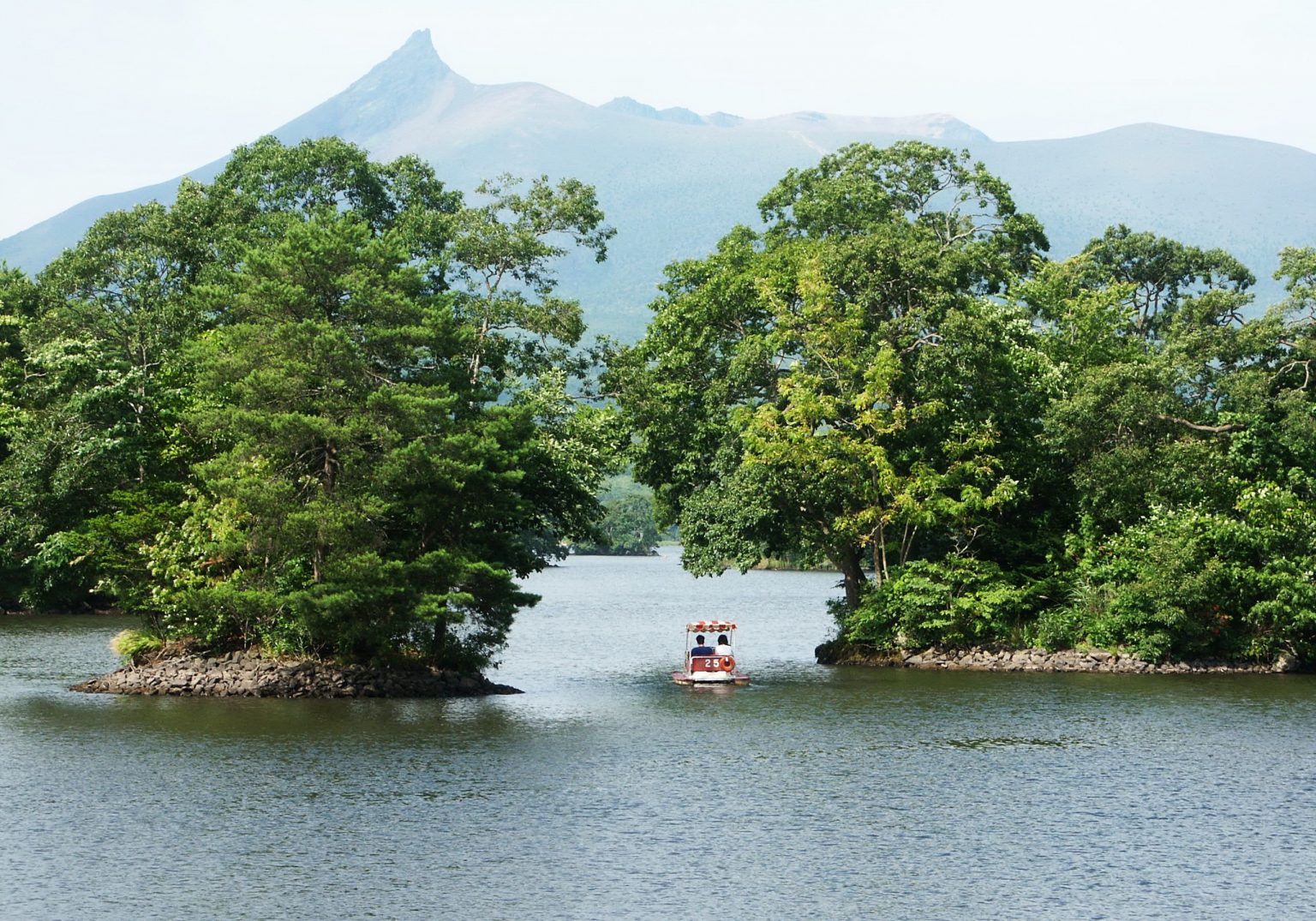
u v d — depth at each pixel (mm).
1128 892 27641
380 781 36750
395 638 54750
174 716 46750
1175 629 62750
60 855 29500
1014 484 64750
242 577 52375
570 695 54750
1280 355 67938
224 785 36156
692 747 42500
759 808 34375
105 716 46625
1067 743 43719
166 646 55156
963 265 66750
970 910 26438
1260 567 63625
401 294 54406
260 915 25719
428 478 51531
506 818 32938
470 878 28078
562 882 27844
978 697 54250
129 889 27172
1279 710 50531
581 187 64875
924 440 67562
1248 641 63000
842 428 68125
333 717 47062
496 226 62125
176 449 60750
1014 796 35969
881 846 30812
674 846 30688
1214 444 66500
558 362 65250
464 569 51938
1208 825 32969
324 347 51781
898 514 65062
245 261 56625
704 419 72625
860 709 50969
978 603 64125
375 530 52250
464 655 55781
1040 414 70000
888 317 68250
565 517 63125
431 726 45656
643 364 70250
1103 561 66000
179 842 30594
